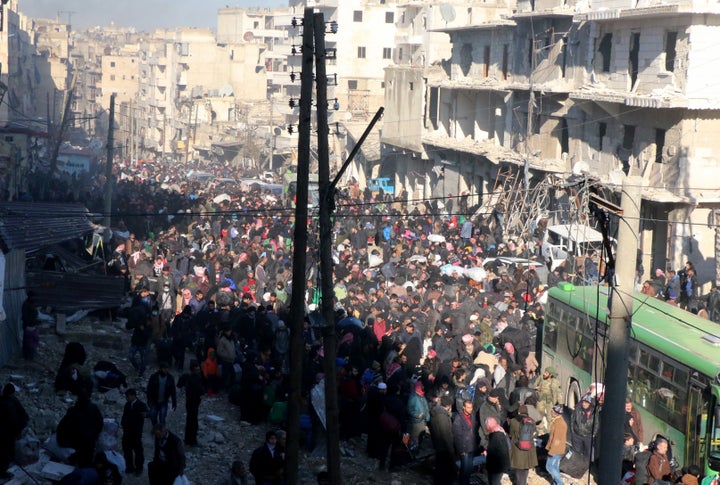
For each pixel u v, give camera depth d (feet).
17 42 371.15
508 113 166.91
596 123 135.33
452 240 124.36
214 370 70.74
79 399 52.16
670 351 53.52
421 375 63.93
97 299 84.99
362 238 120.98
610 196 117.91
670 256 116.47
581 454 54.80
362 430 63.36
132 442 54.13
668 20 118.42
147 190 188.75
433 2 254.06
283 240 120.57
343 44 338.13
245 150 310.04
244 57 421.59
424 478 56.70
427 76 201.98
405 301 83.10
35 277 86.17
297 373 47.83
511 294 87.30
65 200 158.40
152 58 429.79
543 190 141.38
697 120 115.44
